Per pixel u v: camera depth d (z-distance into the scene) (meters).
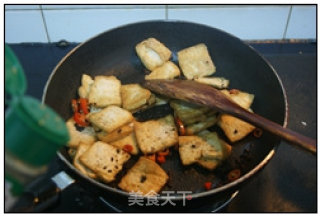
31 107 0.28
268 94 0.48
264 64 0.48
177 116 0.47
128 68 0.54
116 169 0.43
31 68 0.54
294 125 0.48
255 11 0.54
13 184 0.30
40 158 0.29
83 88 0.49
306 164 0.45
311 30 0.56
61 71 0.48
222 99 0.43
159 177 0.42
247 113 0.41
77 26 0.55
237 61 0.52
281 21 0.55
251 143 0.46
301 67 0.55
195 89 0.45
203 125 0.46
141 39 0.53
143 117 0.49
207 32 0.52
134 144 0.45
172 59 0.55
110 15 0.54
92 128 0.46
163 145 0.45
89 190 0.39
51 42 0.57
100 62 0.53
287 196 0.42
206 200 0.36
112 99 0.48
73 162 0.43
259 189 0.43
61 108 0.48
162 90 0.46
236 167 0.44
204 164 0.44
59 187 0.37
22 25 0.54
